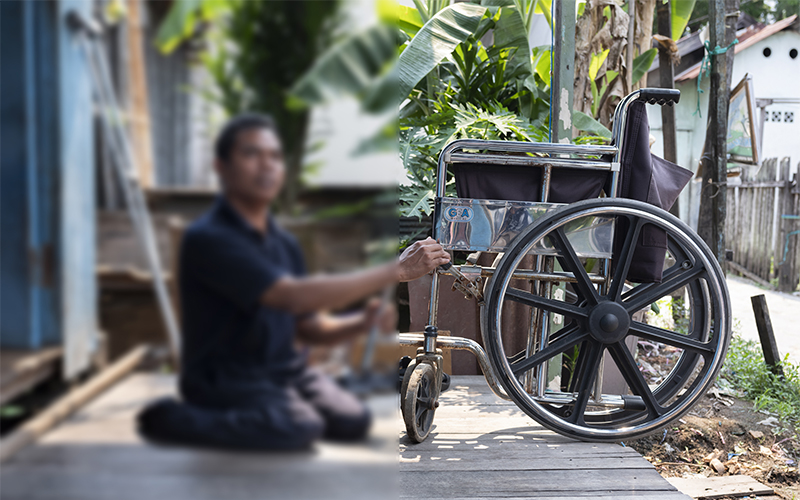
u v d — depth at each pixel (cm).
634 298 181
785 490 187
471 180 181
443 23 262
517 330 261
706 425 233
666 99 175
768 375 265
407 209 260
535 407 180
